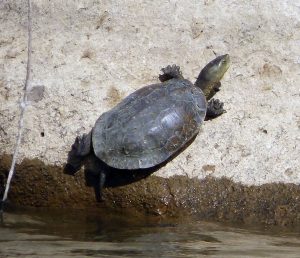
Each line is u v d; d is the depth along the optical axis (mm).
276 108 23406
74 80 23547
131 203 21938
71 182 22250
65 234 20062
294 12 24625
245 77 23812
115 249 18750
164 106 21688
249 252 18859
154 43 24156
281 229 21250
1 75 23719
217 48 24203
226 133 22906
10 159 22562
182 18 24453
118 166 21016
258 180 22266
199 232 20609
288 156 22656
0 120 23094
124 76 23703
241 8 24625
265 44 24250
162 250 18812
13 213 21906
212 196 21984
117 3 24609
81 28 24391
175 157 22375
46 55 23984
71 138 22719
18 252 18219
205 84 23172
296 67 24031
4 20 24609
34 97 23359
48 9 24609
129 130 21219
